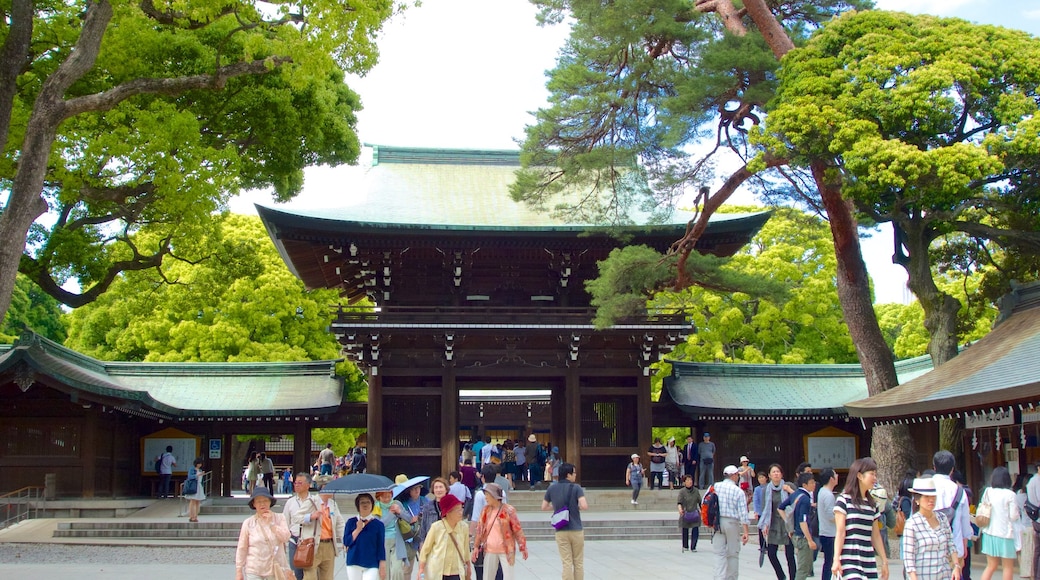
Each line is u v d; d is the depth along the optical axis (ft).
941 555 41.57
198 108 105.29
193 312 182.60
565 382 136.05
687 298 126.52
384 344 133.28
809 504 54.34
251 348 177.58
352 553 49.11
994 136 81.92
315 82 108.17
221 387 143.64
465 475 69.36
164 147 88.99
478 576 55.98
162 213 99.71
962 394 73.20
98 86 92.99
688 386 146.30
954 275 119.34
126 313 184.14
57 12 90.84
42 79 88.48
